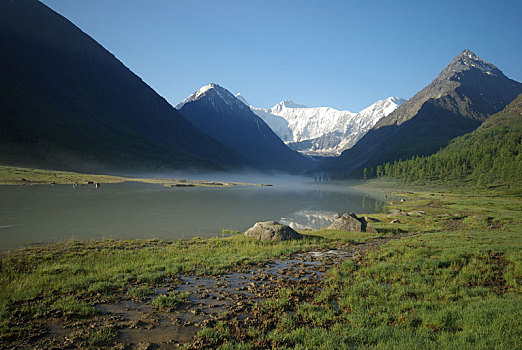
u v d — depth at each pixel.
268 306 12.23
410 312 11.55
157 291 14.12
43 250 23.06
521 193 122.56
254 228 31.61
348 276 16.91
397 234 36.62
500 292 13.88
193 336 9.77
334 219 52.84
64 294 13.21
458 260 20.02
